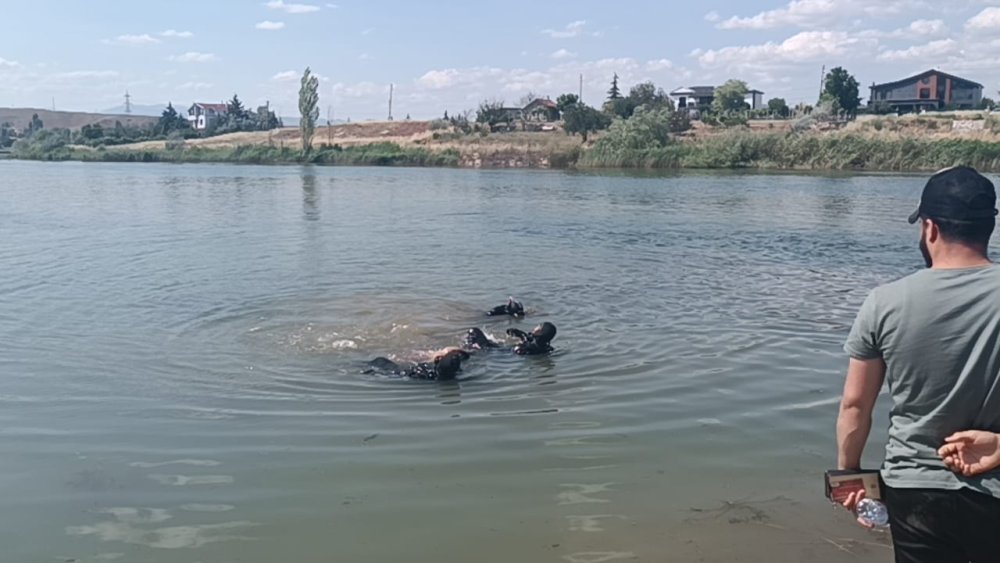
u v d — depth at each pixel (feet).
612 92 374.22
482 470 21.27
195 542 17.47
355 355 33.55
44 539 17.62
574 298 45.47
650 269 55.72
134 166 266.16
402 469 21.34
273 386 28.96
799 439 23.56
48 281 50.29
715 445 23.08
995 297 11.25
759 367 30.99
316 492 19.92
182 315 40.60
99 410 26.08
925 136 211.61
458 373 30.58
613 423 24.91
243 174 204.95
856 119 258.57
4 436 23.68
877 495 12.50
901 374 11.72
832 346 34.14
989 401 11.17
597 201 116.47
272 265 57.77
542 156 235.61
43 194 132.98
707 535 17.95
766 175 183.01
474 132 291.79
